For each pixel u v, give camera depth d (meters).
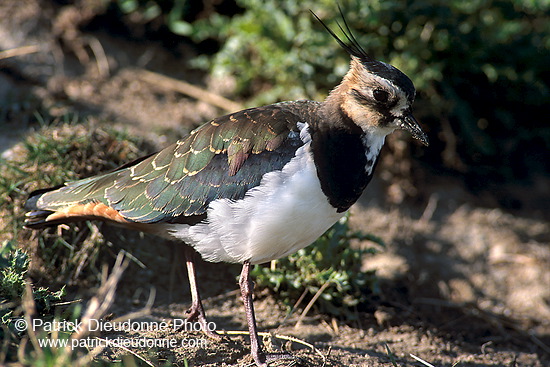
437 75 12.79
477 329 10.68
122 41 13.86
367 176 8.18
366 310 10.40
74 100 12.41
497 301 11.49
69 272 9.47
